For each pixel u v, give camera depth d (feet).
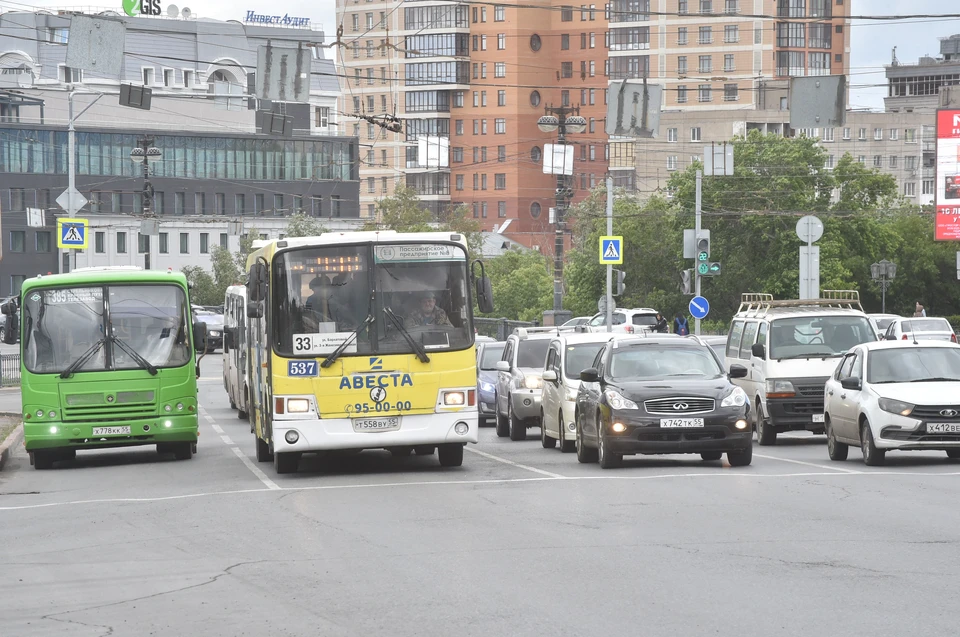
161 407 118.73
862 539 61.05
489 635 42.37
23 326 118.21
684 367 106.01
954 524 65.87
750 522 67.56
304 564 57.88
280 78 149.18
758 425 128.77
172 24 643.04
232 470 108.68
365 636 43.01
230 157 643.45
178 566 58.95
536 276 592.60
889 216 497.46
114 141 621.31
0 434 148.46
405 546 62.13
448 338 100.32
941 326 241.55
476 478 95.35
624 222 454.40
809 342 128.57
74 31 144.25
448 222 537.24
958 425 98.22
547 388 130.31
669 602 46.96
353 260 99.91
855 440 103.04
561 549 59.82
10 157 603.67
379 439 99.30
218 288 588.50
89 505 86.17
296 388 98.99
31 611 49.88
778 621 43.37
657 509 73.67
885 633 41.24
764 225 424.46
